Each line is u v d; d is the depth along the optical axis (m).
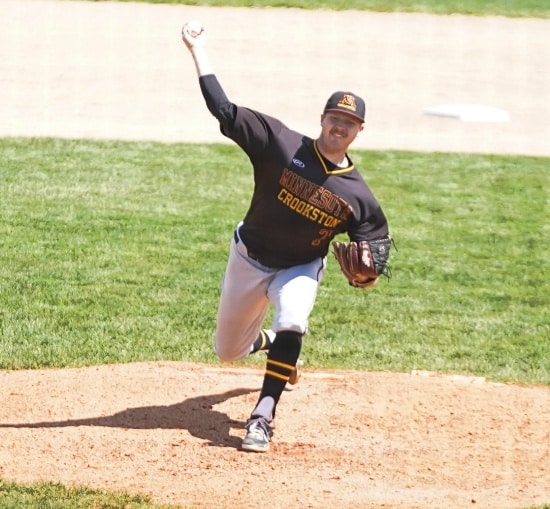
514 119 62.53
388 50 76.62
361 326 33.41
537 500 20.12
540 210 47.09
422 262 40.12
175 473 20.89
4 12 81.62
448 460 22.20
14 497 19.31
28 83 64.56
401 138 57.66
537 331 33.66
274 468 21.36
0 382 26.20
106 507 18.97
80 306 33.75
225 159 52.31
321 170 21.75
